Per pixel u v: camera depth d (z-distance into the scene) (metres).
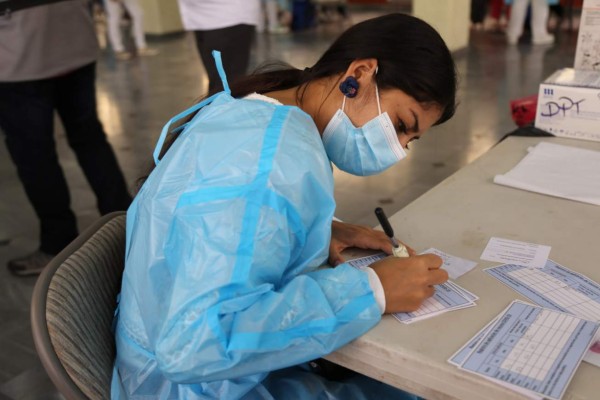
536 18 6.42
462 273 0.92
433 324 0.79
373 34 0.92
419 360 0.73
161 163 0.85
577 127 1.49
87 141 2.50
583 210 1.12
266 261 0.74
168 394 0.86
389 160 0.98
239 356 0.72
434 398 0.74
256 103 0.86
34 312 0.87
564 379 0.67
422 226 1.08
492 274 0.91
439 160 3.42
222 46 2.49
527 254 0.96
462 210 1.14
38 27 2.11
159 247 0.79
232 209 0.74
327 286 0.79
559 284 0.88
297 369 0.95
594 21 1.60
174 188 0.79
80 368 0.88
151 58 6.89
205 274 0.73
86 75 2.39
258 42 7.54
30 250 2.66
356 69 0.92
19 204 3.16
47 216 2.41
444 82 0.91
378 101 0.93
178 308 0.73
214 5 2.42
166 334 0.73
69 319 0.90
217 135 0.80
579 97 1.46
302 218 0.78
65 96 2.40
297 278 0.78
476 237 1.03
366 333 0.78
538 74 5.23
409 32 0.91
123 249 1.10
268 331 0.73
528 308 0.81
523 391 0.66
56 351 0.85
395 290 0.81
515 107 1.71
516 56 5.98
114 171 2.57
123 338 0.90
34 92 2.19
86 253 1.00
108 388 0.92
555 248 0.98
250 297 0.73
